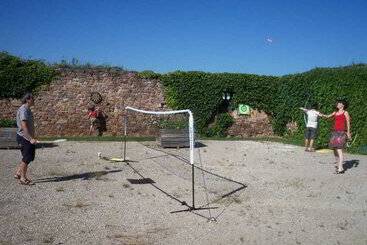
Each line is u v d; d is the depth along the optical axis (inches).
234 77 927.0
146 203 351.9
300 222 315.6
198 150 671.8
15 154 568.1
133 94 869.8
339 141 486.0
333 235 290.0
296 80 863.1
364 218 328.2
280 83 933.8
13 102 802.2
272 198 379.9
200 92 906.7
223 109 940.0
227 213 332.2
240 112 937.5
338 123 488.7
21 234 268.8
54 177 430.0
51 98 823.7
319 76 773.9
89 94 844.0
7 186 382.3
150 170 490.9
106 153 605.3
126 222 302.7
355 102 705.6
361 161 581.0
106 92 854.5
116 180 430.0
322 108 751.1
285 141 840.3
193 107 902.4
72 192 373.4
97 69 848.9
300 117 852.0
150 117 880.3
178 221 309.3
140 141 772.6
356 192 404.8
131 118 871.1
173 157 590.9
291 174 484.7
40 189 377.7
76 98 837.8
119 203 347.9
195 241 271.3
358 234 293.0
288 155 635.5
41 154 572.7
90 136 839.7
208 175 474.3
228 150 681.0
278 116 934.4
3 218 296.5
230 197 379.6
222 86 919.0
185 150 666.8
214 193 393.1
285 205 358.6
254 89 940.6
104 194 372.8
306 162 569.9
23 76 803.4
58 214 311.9
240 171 501.0
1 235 265.0
